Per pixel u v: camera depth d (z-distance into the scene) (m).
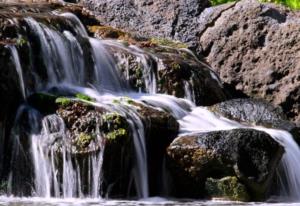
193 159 10.54
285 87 15.77
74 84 12.46
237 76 16.31
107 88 13.05
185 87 13.84
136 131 10.53
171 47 15.44
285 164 11.70
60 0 16.41
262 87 16.02
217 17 16.80
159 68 13.79
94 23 15.75
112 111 10.48
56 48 12.23
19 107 10.65
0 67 10.63
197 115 12.88
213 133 10.66
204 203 9.88
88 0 17.05
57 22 12.85
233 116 13.29
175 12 17.11
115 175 10.26
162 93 13.67
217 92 14.55
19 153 10.30
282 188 11.57
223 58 16.50
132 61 13.56
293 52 15.88
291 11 16.50
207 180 10.52
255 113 13.38
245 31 16.38
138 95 13.19
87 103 10.54
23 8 13.41
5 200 9.53
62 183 10.06
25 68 11.34
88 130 10.20
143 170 10.62
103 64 13.24
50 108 10.53
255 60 16.19
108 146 10.05
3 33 11.44
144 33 16.92
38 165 10.19
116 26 16.84
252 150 10.57
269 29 16.23
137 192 10.54
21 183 10.19
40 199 9.77
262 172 10.51
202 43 16.83
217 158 10.41
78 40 12.84
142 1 17.30
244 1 16.70
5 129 10.49
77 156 10.02
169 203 9.76
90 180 10.02
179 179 10.72
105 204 9.32
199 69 14.47
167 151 10.76
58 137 10.20
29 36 11.79
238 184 10.39
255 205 9.73
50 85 11.91
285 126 12.99
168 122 11.05
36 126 10.38
